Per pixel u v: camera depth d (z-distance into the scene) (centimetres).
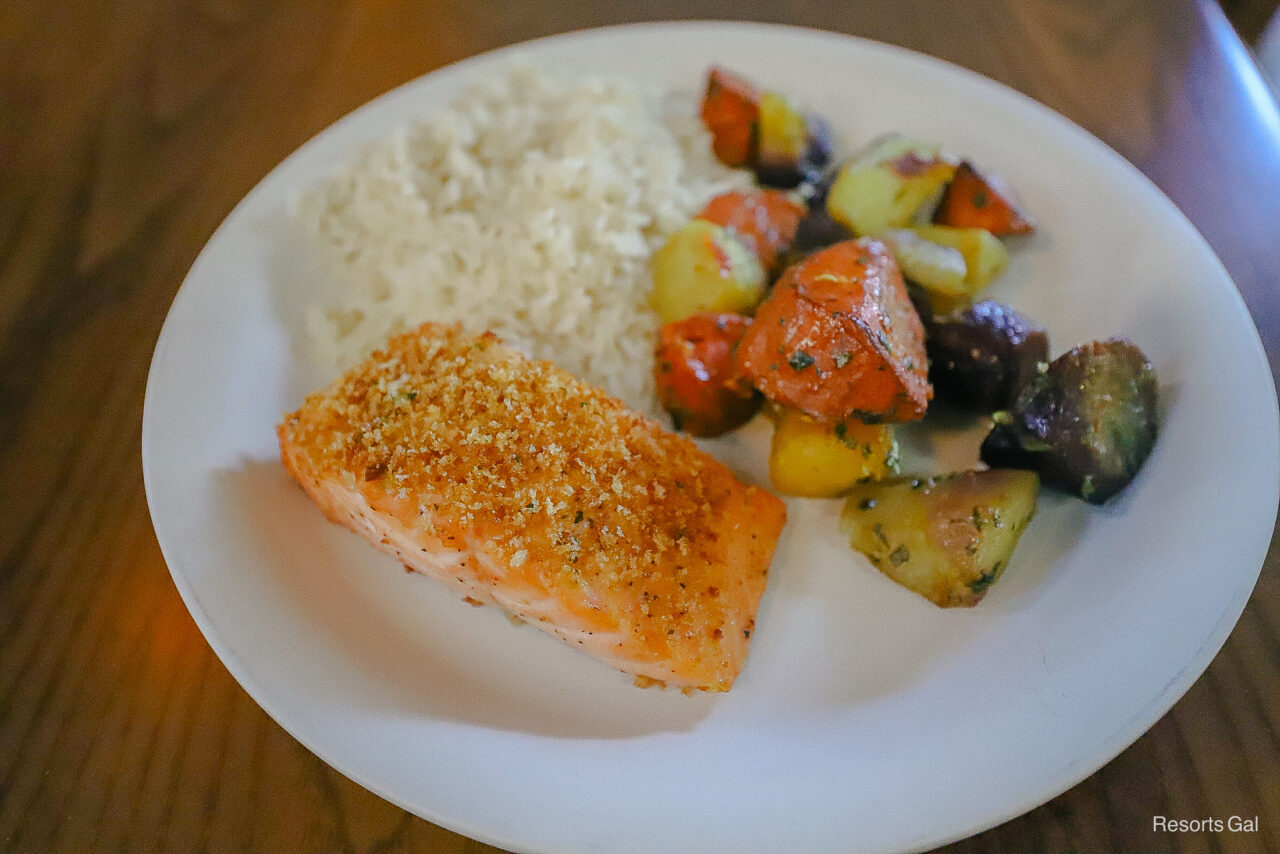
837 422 28
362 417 27
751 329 28
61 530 29
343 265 33
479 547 25
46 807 25
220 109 38
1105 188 32
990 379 29
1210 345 28
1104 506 27
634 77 36
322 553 28
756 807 23
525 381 28
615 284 32
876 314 27
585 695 26
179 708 26
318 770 25
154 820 25
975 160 34
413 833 24
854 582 28
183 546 27
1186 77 37
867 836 23
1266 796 24
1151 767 25
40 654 27
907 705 25
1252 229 33
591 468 26
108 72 40
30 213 36
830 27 40
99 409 31
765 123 34
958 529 26
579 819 23
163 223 35
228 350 30
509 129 34
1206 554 25
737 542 27
